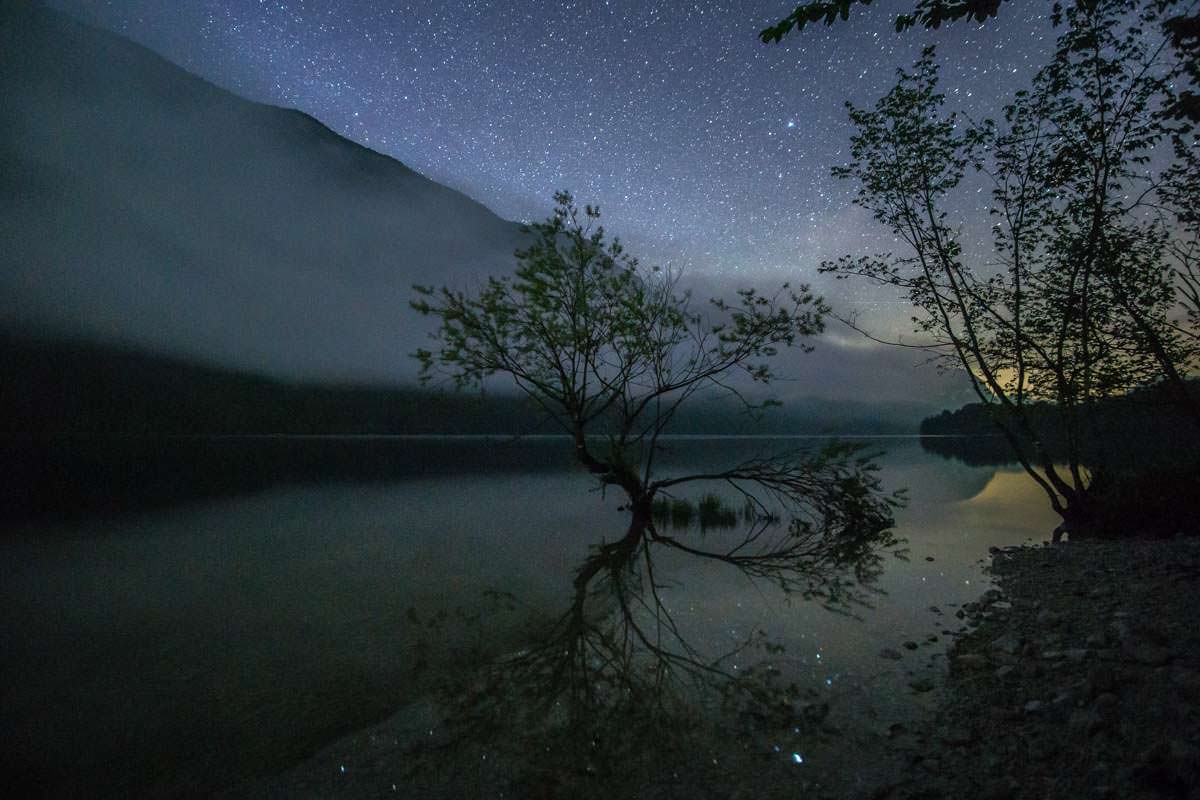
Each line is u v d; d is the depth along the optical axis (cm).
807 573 811
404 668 502
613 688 441
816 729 361
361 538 1189
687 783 310
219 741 379
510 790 311
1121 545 834
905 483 2147
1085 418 1024
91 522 1455
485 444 8612
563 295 1213
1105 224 880
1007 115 910
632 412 1375
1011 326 981
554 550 1041
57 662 532
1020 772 292
